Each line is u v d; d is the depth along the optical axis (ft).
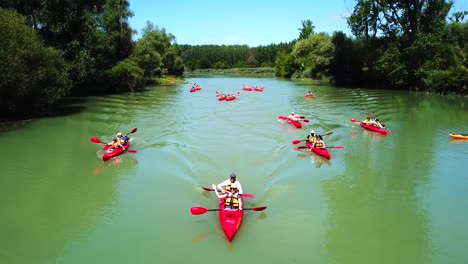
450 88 137.80
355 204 42.29
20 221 38.09
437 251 33.17
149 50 176.86
